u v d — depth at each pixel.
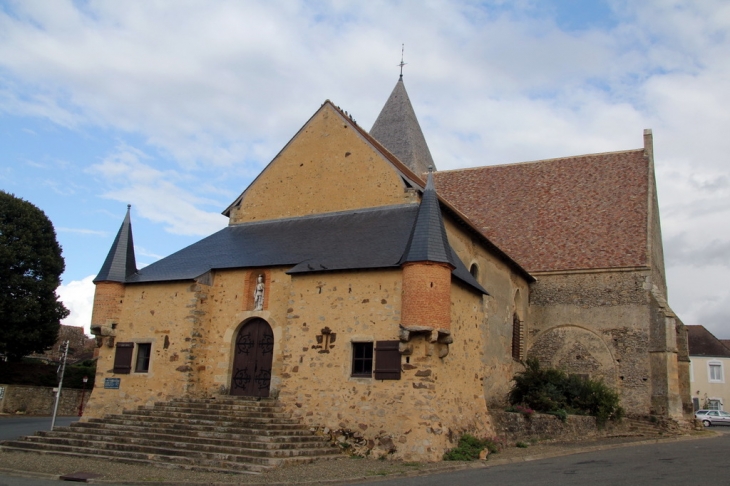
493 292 24.56
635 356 26.67
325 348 16.47
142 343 19.12
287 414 16.36
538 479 11.66
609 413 23.83
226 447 14.02
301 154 22.66
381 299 16.14
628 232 28.95
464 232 22.25
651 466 13.65
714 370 53.50
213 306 19.12
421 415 14.71
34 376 35.00
